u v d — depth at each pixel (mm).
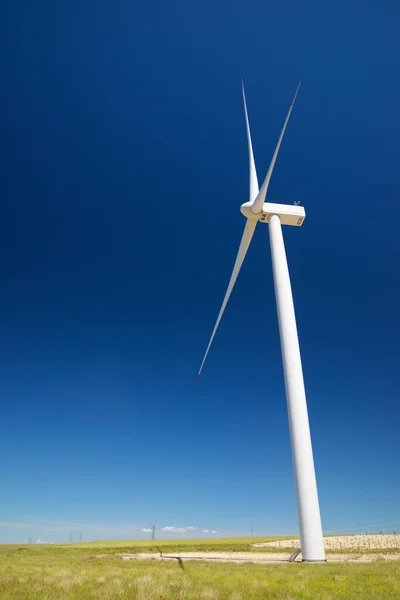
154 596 11016
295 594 11359
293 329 27828
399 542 45156
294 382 26109
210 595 11078
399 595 11078
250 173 37281
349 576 15250
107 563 26047
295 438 24844
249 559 28031
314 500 23484
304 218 33344
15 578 14891
